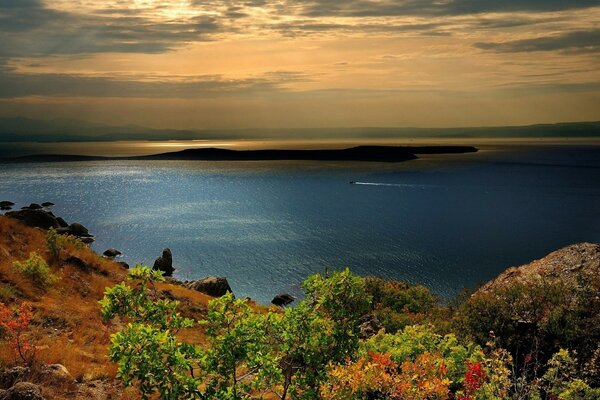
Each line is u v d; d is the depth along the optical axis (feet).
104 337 68.59
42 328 66.08
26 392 39.37
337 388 32.60
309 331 33.83
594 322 52.24
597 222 521.65
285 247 380.99
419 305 100.68
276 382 32.35
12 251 96.37
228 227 469.98
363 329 70.33
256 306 112.68
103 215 523.29
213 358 30.94
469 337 56.18
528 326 55.11
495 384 33.91
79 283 93.71
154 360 28.48
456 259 348.79
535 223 519.19
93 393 48.98
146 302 33.58
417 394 31.19
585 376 41.55
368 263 334.03
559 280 68.69
